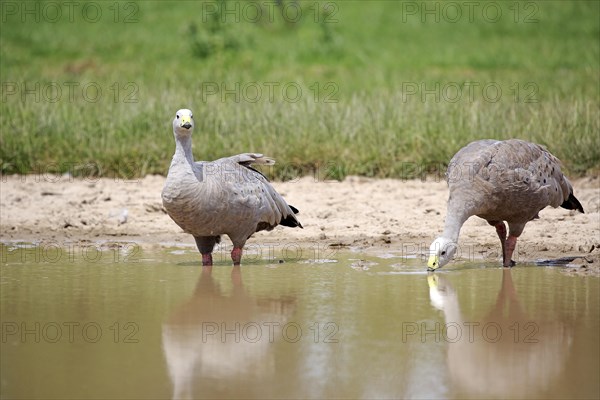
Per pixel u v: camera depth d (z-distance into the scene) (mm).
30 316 10234
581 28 42281
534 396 7852
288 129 19969
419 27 42906
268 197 12875
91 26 42594
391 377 8281
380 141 19484
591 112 19875
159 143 19734
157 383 8148
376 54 37844
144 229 15320
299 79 29406
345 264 12867
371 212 16016
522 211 12391
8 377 8289
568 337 9422
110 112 21016
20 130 19844
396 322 9945
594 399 7773
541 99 23438
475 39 40781
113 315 10305
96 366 8609
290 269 12562
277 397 7820
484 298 10898
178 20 43812
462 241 14172
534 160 12453
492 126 19609
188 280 11938
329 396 7848
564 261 12938
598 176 17922
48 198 17172
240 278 12031
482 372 8414
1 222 15602
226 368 8555
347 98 23969
